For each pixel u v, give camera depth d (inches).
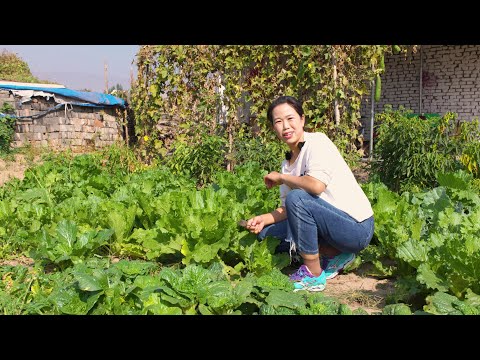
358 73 356.8
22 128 621.3
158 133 385.4
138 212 190.7
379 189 201.9
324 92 343.6
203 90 366.3
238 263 163.0
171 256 176.4
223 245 156.4
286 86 362.0
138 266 135.6
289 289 130.8
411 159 295.6
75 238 166.6
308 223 148.6
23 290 138.8
